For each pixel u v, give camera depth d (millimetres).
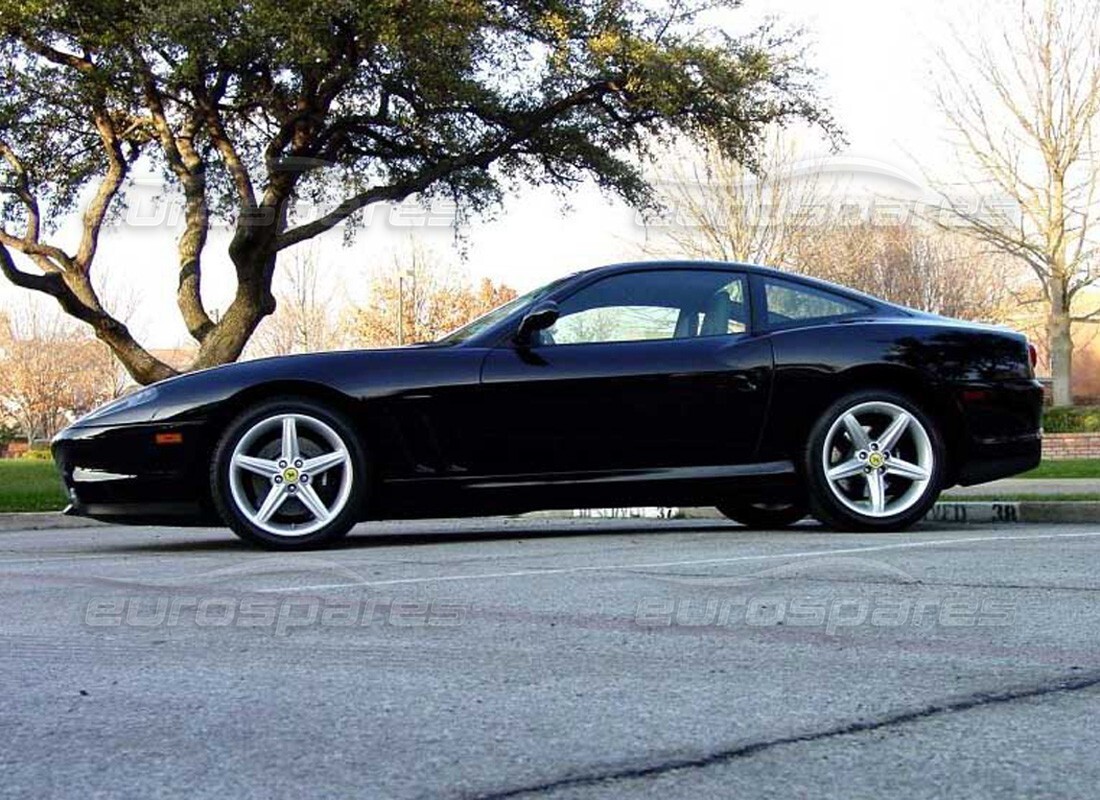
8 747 2180
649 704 2436
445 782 1953
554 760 2066
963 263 27812
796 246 25328
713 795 1887
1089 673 2688
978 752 2107
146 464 5234
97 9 14484
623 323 5680
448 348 5527
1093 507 6969
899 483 5848
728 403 5602
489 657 2887
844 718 2322
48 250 16734
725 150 17922
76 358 46656
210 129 16219
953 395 5816
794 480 5695
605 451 5504
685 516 8109
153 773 2016
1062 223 23141
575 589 3850
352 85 16609
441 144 17938
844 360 5723
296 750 2137
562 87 17547
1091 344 42781
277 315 34219
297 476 5285
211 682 2666
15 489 10305
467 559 4738
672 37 16984
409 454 5363
